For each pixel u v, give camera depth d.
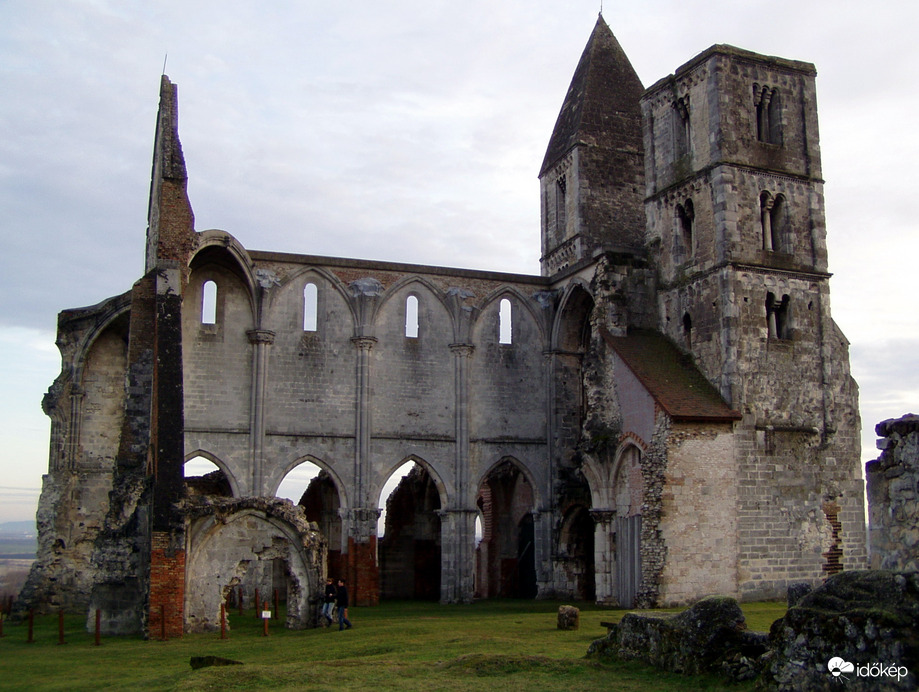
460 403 44.97
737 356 37.69
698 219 40.50
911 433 14.72
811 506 37.84
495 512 53.06
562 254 52.44
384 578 50.34
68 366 42.09
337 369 43.69
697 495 35.69
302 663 20.58
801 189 40.75
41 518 40.31
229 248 40.44
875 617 13.16
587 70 53.75
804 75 41.91
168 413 32.25
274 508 31.88
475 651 22.27
